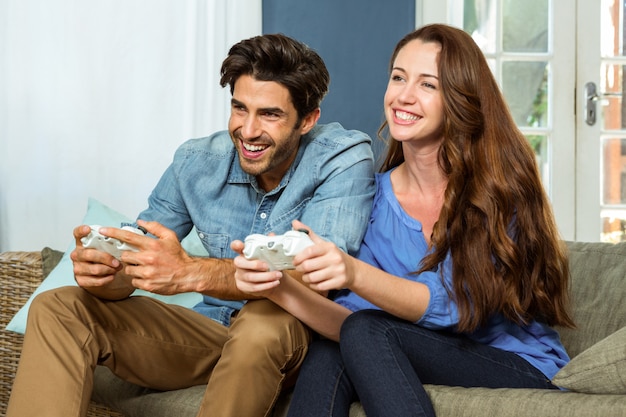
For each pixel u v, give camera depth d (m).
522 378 1.75
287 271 1.84
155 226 1.72
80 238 1.73
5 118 3.38
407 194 1.98
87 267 1.74
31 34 3.38
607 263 2.07
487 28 4.02
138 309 1.88
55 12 3.39
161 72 3.44
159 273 1.70
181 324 1.93
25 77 3.38
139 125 3.44
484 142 1.86
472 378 1.71
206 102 3.47
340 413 1.62
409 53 1.89
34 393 1.67
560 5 4.04
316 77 1.96
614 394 1.53
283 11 3.86
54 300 1.74
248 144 1.94
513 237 1.84
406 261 1.90
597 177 4.04
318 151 2.02
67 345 1.71
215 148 2.13
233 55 1.93
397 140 2.04
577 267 2.11
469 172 1.85
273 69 1.90
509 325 1.88
